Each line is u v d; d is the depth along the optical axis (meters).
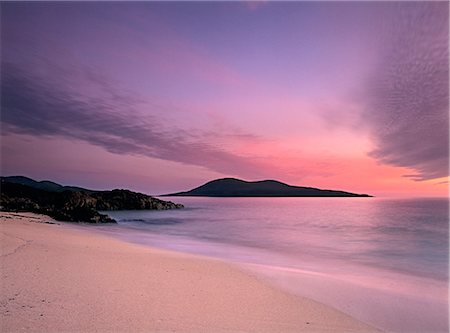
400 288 12.21
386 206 130.00
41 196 55.84
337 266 17.06
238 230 37.78
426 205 140.62
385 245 25.92
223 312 7.67
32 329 6.03
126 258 13.34
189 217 59.31
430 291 11.91
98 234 25.44
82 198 54.34
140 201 75.50
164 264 12.58
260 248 23.80
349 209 101.00
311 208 110.62
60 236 19.61
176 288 9.27
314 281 12.17
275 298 9.16
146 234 30.14
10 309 6.87
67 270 10.34
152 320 6.84
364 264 17.94
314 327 7.28
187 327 6.64
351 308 9.21
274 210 93.44
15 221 25.94
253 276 11.81
